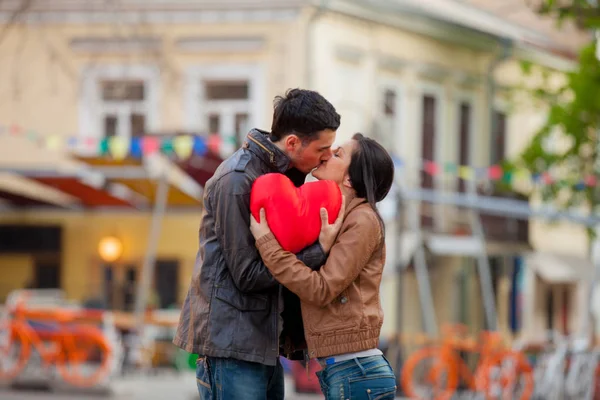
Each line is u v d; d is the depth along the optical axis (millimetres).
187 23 32625
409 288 35500
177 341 7676
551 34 44156
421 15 35031
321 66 32219
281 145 7621
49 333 23062
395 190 26688
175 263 32594
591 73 24953
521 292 40812
